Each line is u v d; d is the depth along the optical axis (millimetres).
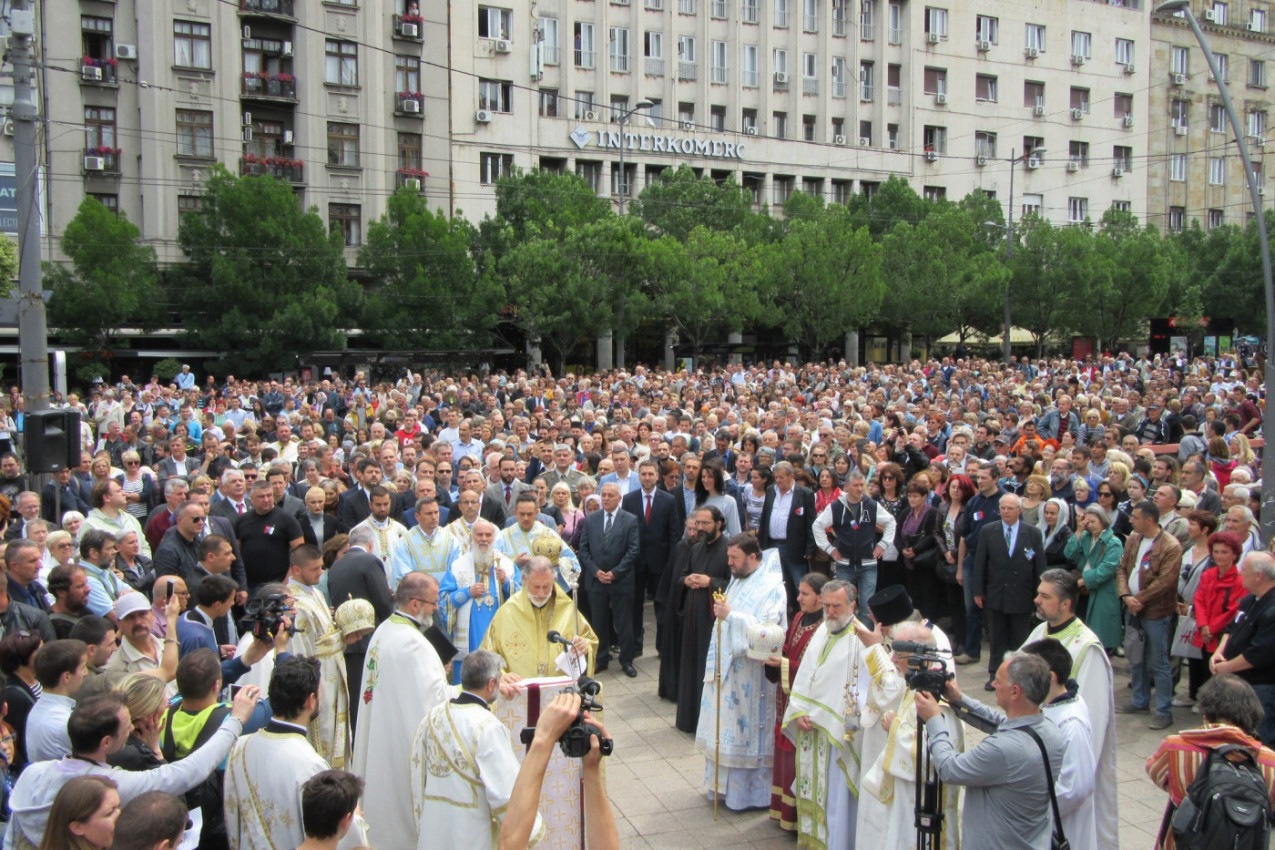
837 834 6004
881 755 5559
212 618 6551
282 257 37469
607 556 9922
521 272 40344
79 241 35250
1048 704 4926
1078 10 66000
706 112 54469
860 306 47000
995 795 4465
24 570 7016
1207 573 7969
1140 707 8773
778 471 10711
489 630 6730
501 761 4617
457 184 47656
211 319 37125
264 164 41469
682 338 50500
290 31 42281
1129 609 8516
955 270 49312
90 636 5746
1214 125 71938
